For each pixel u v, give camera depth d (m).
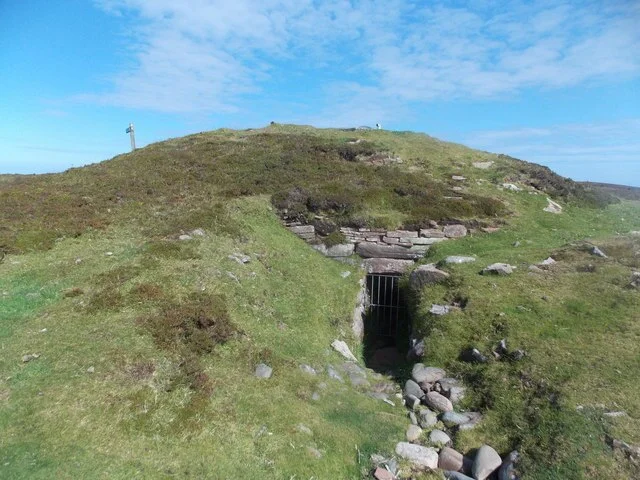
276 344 9.01
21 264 10.31
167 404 6.49
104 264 10.33
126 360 7.09
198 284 9.86
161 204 14.87
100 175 18.12
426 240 14.88
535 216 17.17
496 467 6.38
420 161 21.33
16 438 5.46
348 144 22.48
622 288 9.96
